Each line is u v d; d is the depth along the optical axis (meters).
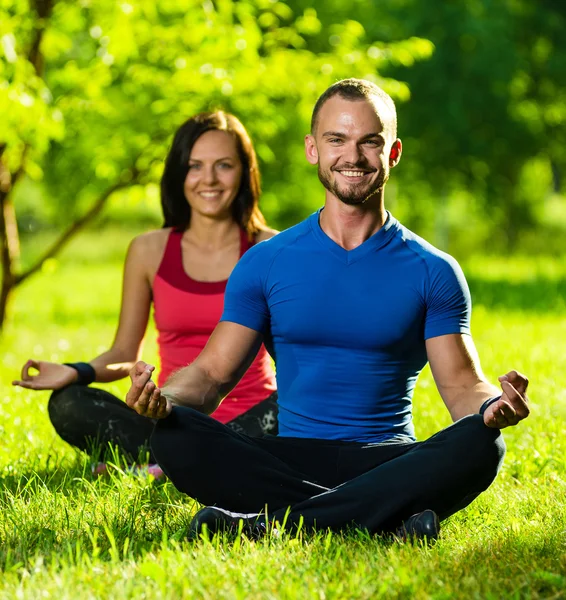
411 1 27.58
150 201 17.98
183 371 5.75
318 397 5.68
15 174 16.77
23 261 40.62
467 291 5.68
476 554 4.80
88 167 23.05
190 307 7.38
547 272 30.75
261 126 17.61
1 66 13.46
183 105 16.77
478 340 14.66
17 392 10.17
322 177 5.63
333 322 5.61
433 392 9.88
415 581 4.29
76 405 7.25
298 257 5.70
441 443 5.12
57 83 18.19
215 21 15.29
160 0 15.38
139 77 16.33
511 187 33.19
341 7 24.41
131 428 7.16
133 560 4.61
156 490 6.32
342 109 5.53
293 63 15.95
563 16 30.12
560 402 9.31
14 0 15.05
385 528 5.17
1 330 17.08
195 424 5.28
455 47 27.59
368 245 5.65
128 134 17.31
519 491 6.32
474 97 27.77
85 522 5.50
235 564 4.56
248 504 5.34
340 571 4.48
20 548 4.92
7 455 7.60
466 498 5.21
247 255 5.88
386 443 5.55
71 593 4.19
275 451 5.55
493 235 45.53
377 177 5.55
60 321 21.69
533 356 12.48
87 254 47.50
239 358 5.80
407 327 5.60
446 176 31.11
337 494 5.16
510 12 28.73
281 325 5.71
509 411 4.93
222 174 7.49
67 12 15.88
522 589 4.30
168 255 7.58
